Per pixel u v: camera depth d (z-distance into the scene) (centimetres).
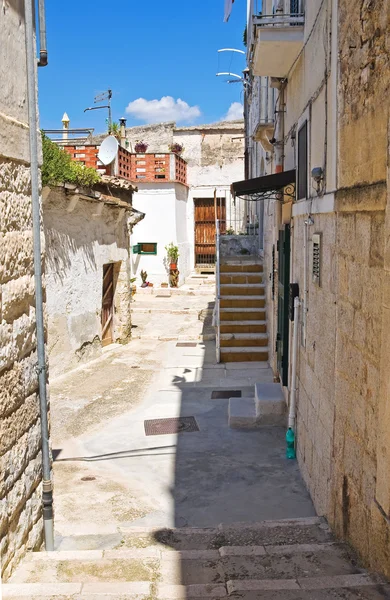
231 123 2528
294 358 676
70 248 1110
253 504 581
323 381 508
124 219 1353
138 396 980
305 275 604
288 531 472
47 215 1016
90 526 538
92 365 1174
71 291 1123
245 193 791
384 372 327
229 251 1534
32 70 409
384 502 330
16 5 383
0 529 345
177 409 909
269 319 1170
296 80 710
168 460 706
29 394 407
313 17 575
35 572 369
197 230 2503
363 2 380
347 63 423
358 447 388
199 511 571
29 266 409
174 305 1848
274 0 852
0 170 352
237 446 746
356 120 398
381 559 336
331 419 469
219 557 398
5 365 357
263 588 328
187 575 373
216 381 1067
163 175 2212
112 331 1361
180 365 1180
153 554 408
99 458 721
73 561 386
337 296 448
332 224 470
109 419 867
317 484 541
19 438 385
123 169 2108
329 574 366
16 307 380
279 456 708
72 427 834
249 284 1310
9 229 368
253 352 1198
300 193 667
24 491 394
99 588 332
